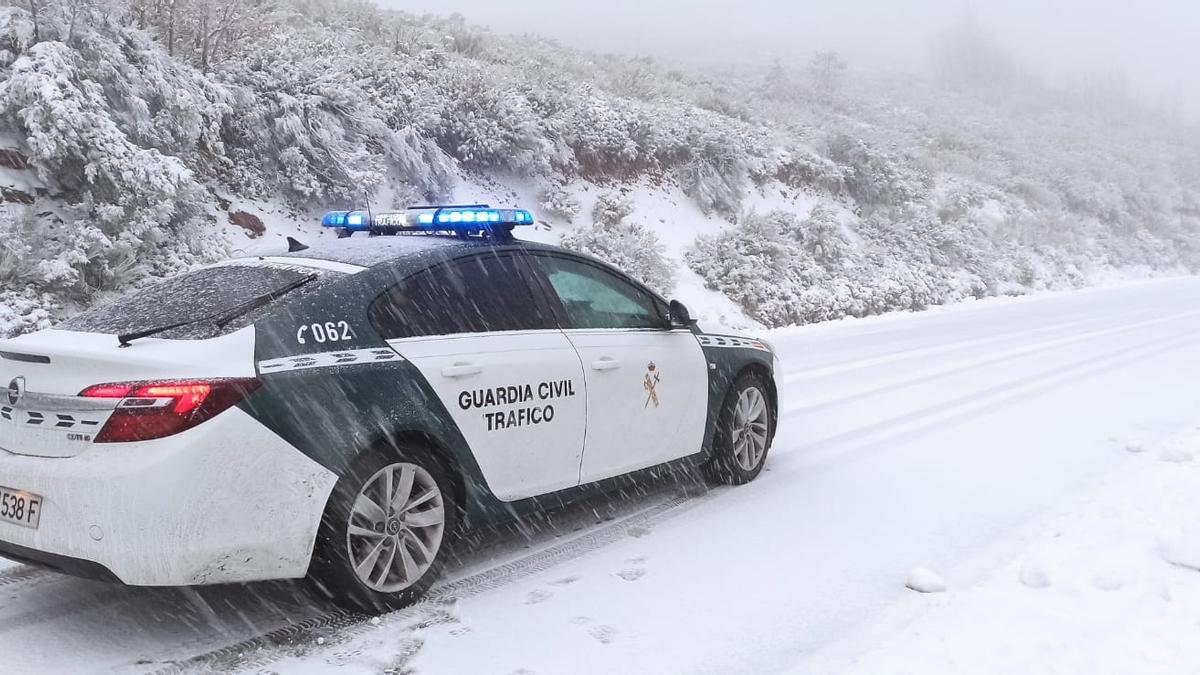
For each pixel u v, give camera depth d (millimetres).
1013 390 10055
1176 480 5641
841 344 14352
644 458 5105
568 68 21953
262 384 3453
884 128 33281
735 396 5879
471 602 4051
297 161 12125
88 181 9375
